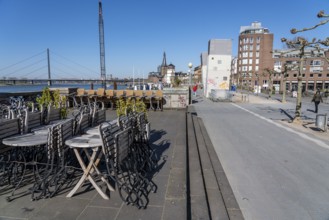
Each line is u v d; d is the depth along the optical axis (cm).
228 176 500
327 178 496
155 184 381
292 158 627
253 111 1722
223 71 3531
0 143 369
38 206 313
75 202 325
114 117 1088
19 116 441
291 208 377
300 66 1194
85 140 354
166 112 1298
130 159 409
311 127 1090
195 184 399
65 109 615
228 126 1080
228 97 2588
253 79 9506
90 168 349
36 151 425
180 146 600
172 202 328
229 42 3550
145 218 291
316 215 358
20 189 357
